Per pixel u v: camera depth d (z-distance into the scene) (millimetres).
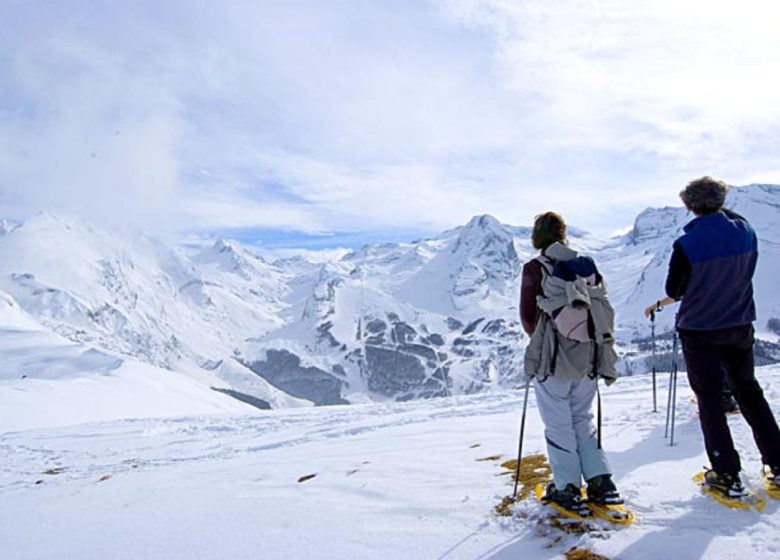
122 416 36812
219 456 10539
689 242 3910
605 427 6539
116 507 5812
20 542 4844
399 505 4383
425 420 11195
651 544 3139
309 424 14242
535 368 3723
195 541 4176
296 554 3641
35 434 17297
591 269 3760
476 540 3494
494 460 5625
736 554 2936
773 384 7840
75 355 58375
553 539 3371
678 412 6875
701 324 3828
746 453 4590
